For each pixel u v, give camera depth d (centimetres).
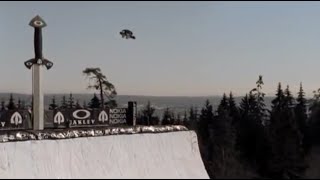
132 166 1650
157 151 1538
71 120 2447
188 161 1162
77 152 2120
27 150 2144
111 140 2136
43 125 2389
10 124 2316
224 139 1049
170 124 1959
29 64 2386
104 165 1948
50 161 2088
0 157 2072
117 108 2472
